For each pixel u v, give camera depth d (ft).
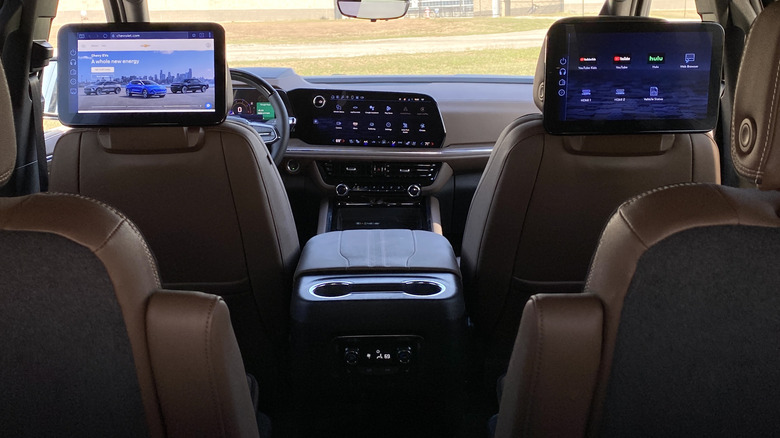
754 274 3.40
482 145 11.96
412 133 11.57
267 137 11.09
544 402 3.86
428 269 6.70
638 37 5.78
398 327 6.36
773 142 3.10
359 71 13.25
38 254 3.49
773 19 3.07
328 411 6.96
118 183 6.38
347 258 6.89
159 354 3.74
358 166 11.64
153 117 6.11
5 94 3.42
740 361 3.59
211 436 4.00
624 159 6.23
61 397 3.84
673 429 3.85
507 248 6.72
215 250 6.77
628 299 3.56
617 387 3.79
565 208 6.46
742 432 3.78
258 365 7.75
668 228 3.41
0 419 3.92
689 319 3.54
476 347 7.82
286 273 7.10
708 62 5.85
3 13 8.20
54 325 3.64
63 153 6.32
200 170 6.33
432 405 6.88
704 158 6.25
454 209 12.20
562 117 5.94
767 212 3.35
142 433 3.97
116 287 3.56
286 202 7.14
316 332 6.36
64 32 6.01
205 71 6.11
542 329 3.67
